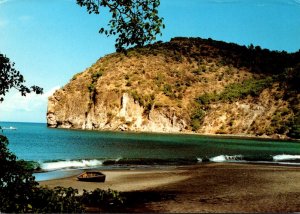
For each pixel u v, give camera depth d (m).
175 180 21.95
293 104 127.44
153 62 183.75
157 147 59.66
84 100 159.38
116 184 20.28
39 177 23.03
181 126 147.12
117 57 185.88
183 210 13.71
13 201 8.98
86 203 13.65
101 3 8.23
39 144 63.38
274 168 29.78
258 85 151.38
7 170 9.04
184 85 171.50
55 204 9.56
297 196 16.84
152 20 8.34
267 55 198.38
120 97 154.38
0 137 8.91
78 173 25.53
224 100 152.00
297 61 189.38
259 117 133.62
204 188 18.97
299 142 97.62
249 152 52.81
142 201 15.42
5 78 8.47
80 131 132.50
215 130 141.00
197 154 47.16
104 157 40.56
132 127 147.75
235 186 19.67
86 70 182.00
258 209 13.94
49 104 162.62
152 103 151.50
